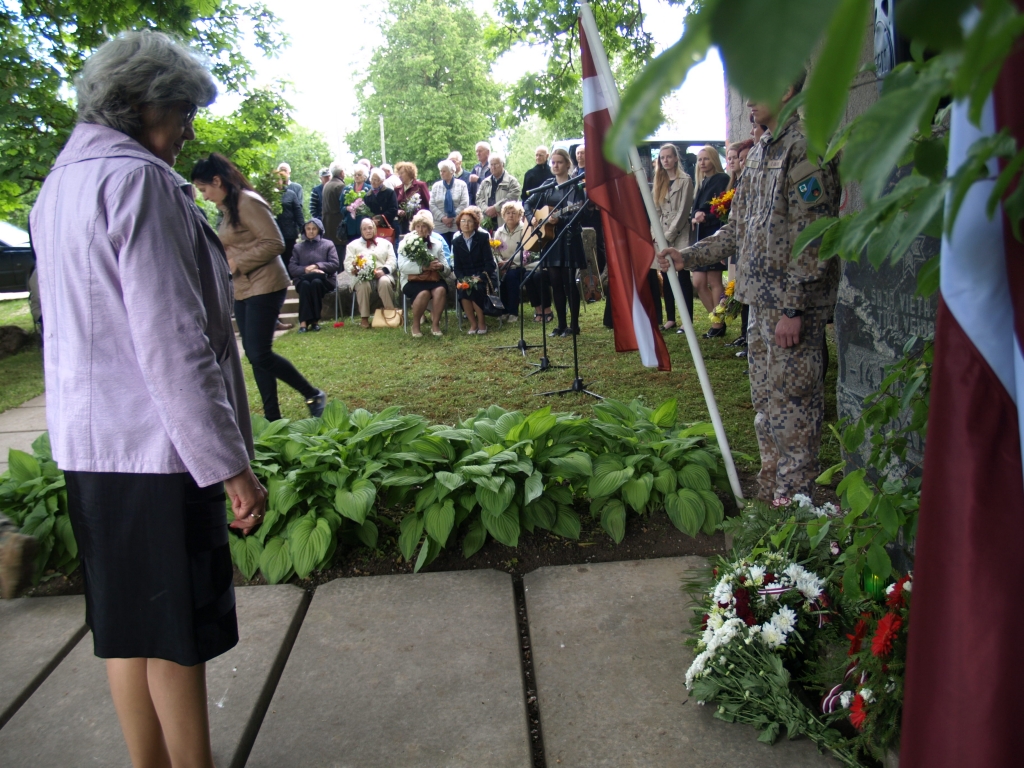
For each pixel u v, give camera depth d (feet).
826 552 8.13
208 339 5.57
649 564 10.29
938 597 3.90
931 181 2.74
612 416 12.69
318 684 8.09
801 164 9.77
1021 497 3.61
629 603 9.32
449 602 9.59
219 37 26.99
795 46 0.95
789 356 10.46
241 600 9.84
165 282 5.24
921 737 4.03
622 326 11.48
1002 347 3.51
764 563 8.02
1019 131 2.74
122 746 7.32
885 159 1.46
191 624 5.56
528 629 9.05
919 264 9.08
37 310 31.37
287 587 10.18
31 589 10.60
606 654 8.34
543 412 11.68
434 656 8.47
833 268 10.18
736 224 10.98
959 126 2.94
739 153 21.08
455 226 34.83
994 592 3.66
